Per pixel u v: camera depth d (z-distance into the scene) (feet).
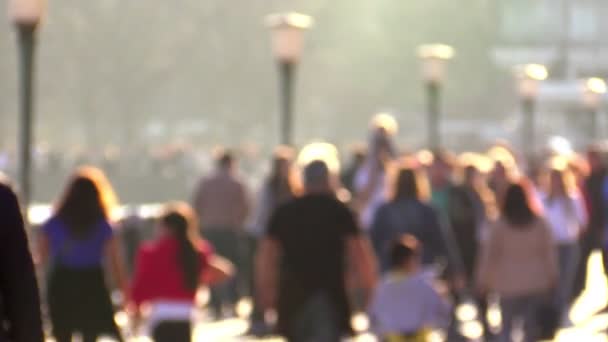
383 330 100.32
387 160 147.54
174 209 96.07
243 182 165.68
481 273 115.85
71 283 95.30
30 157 134.82
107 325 95.86
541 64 633.61
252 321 148.87
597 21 619.67
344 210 91.76
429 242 119.75
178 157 478.18
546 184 158.30
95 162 532.32
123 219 173.27
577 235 153.79
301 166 100.37
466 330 149.59
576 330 153.48
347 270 92.17
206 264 96.37
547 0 636.48
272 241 91.91
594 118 390.42
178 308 95.35
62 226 95.40
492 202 149.69
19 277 41.91
